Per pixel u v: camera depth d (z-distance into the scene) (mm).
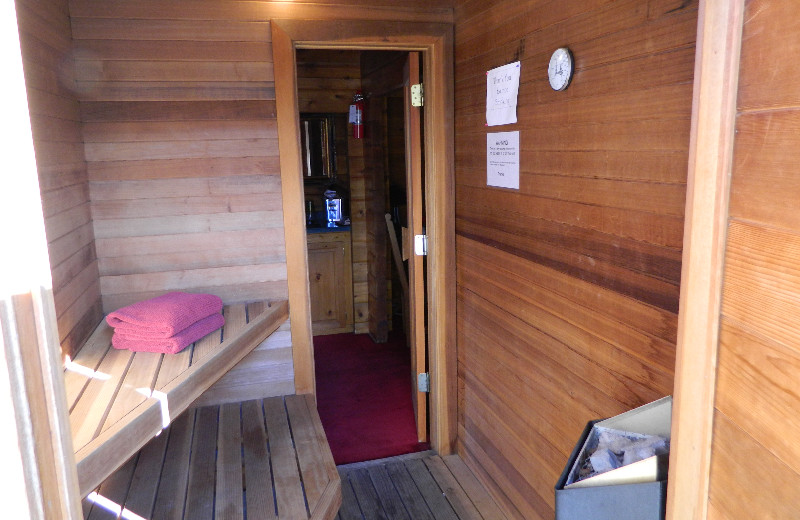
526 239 2281
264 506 2035
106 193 2660
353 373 4352
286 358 2963
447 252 3002
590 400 1932
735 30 883
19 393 909
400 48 2873
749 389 893
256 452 2398
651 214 1583
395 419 3658
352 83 4938
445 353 3121
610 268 1777
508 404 2559
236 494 2104
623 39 1646
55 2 2285
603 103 1752
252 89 2734
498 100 2406
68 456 1034
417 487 2924
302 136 5000
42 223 971
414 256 3191
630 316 1701
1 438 892
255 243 2848
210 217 2781
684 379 1044
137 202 2697
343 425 3592
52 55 2195
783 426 826
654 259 1581
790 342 809
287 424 2645
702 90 955
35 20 2002
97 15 2539
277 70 2727
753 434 889
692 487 1039
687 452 1048
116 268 2719
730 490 946
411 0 2785
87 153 2613
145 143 2668
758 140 854
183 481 2189
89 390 1876
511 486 2592
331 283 5109
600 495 1276
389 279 5160
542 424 2270
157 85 2641
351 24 2750
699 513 1021
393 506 2777
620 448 1446
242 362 2920
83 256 2441
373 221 4766
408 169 3188
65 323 2096
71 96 2447
